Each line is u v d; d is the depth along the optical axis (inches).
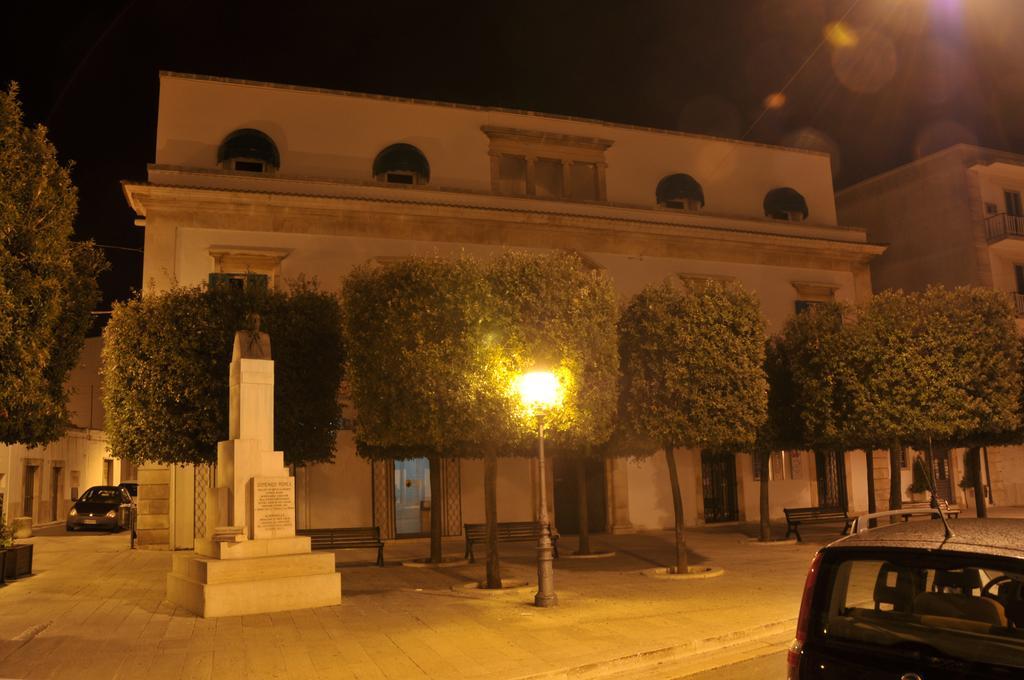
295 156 925.8
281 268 876.0
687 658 385.1
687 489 1039.0
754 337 648.4
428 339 540.7
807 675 165.3
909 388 744.3
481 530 729.6
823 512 968.3
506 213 958.4
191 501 820.0
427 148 982.4
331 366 707.4
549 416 530.0
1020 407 840.3
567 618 450.0
